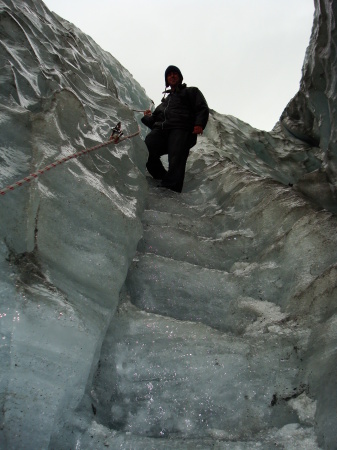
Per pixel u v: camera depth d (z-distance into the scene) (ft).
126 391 5.99
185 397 5.95
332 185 11.33
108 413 5.78
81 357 5.40
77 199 7.20
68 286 6.19
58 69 12.03
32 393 4.89
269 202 10.31
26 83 9.29
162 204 11.78
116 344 6.40
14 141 7.21
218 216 11.01
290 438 5.27
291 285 7.91
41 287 5.74
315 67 14.85
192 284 8.05
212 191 13.64
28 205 6.35
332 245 8.01
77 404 5.30
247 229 10.27
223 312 7.82
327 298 6.89
